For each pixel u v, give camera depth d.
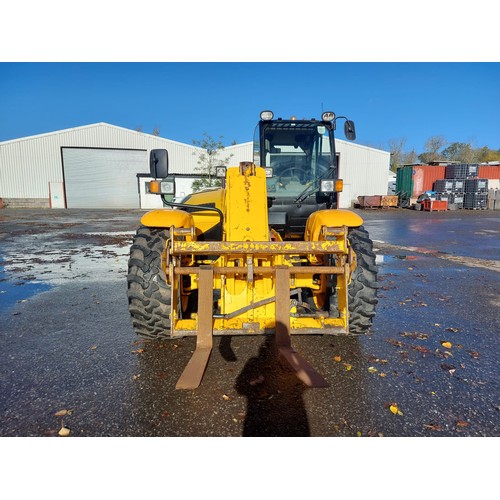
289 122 4.91
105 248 9.99
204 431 2.30
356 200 30.67
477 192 26.95
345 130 4.92
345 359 3.27
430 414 2.48
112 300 5.09
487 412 2.52
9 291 5.59
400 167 31.03
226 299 3.32
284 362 2.79
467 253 9.26
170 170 29.30
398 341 3.68
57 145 28.03
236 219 3.30
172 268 3.15
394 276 6.69
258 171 3.40
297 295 3.96
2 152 27.30
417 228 15.32
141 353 3.36
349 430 2.31
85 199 29.03
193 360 2.76
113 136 28.73
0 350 3.46
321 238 3.55
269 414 2.46
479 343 3.67
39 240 11.58
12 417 2.44
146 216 3.40
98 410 2.50
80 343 3.60
